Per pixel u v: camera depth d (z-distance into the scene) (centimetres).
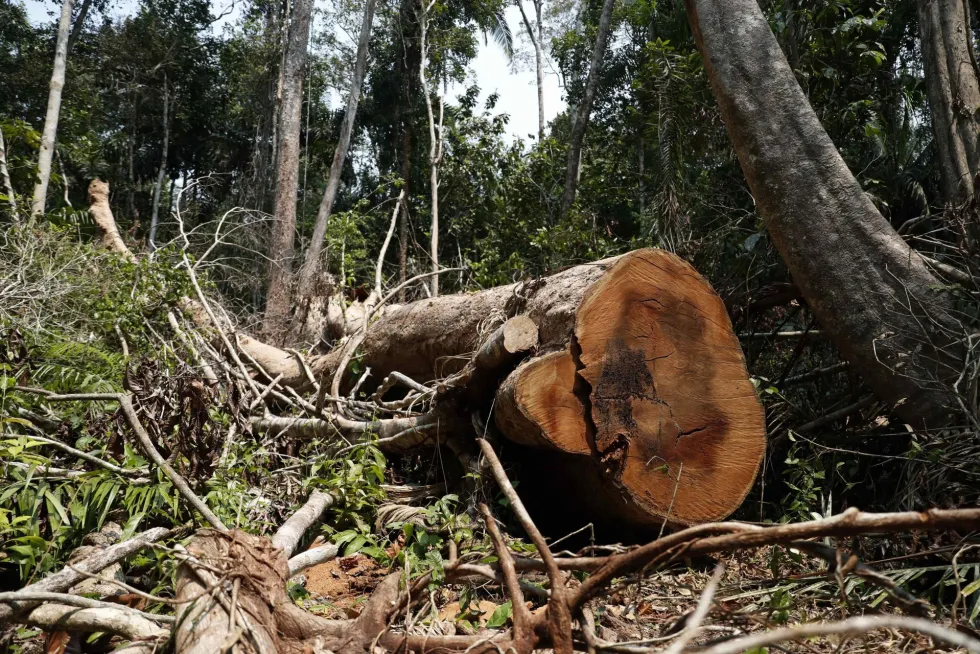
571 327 331
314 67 2167
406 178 1906
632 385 329
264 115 2169
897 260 394
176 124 2336
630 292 335
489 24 1967
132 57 2217
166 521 334
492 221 1559
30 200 930
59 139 1880
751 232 548
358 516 357
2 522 269
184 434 321
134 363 473
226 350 595
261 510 346
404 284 625
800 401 476
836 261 400
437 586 233
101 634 221
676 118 696
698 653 184
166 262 582
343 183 2269
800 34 634
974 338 369
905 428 404
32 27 2227
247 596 202
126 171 2238
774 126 421
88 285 606
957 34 480
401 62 2027
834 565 195
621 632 251
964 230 407
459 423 384
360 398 544
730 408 344
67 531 304
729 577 308
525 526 229
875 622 108
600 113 1948
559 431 320
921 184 573
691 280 347
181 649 188
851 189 407
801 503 347
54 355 457
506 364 352
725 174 675
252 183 2131
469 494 373
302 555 297
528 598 277
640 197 1397
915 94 677
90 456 313
